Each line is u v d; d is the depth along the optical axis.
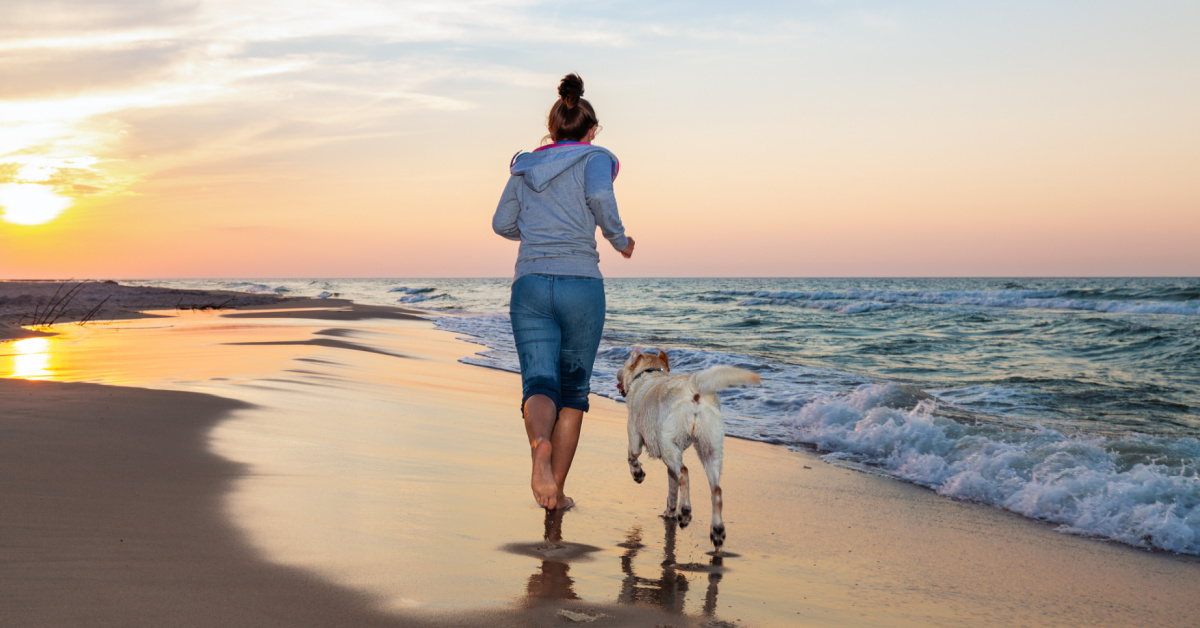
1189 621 2.83
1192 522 3.91
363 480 3.72
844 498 4.51
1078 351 15.11
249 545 2.60
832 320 24.81
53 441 3.82
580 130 3.40
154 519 2.78
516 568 2.69
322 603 2.16
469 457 4.58
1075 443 5.42
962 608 2.81
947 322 22.98
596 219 3.25
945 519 4.14
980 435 5.82
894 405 7.47
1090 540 3.85
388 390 7.41
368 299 44.09
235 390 6.16
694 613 2.43
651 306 36.69
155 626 1.91
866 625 2.52
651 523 3.60
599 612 2.32
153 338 12.21
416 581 2.42
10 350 9.92
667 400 3.54
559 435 3.53
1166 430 7.37
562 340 3.39
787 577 2.96
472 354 13.02
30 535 2.50
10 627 1.84
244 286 80.94
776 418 7.67
